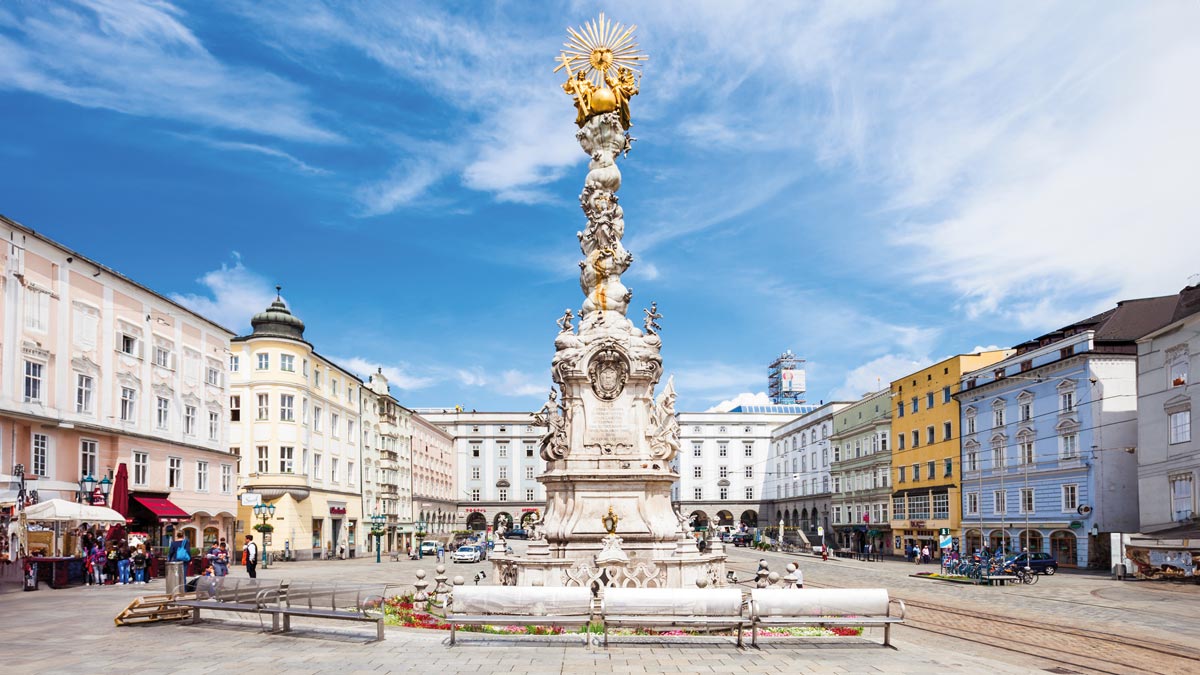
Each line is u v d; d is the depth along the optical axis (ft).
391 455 261.03
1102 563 149.28
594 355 76.64
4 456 97.55
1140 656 51.44
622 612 47.21
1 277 97.35
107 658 43.42
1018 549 174.09
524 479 384.47
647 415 77.41
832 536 281.54
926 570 150.41
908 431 225.15
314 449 203.51
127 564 94.63
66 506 90.12
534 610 47.70
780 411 404.77
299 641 49.08
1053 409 164.96
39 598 76.18
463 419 387.55
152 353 132.46
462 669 40.86
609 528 72.08
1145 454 140.36
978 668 42.19
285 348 192.34
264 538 156.56
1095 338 156.35
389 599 65.67
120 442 121.80
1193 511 127.34
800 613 47.55
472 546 187.93
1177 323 131.75
